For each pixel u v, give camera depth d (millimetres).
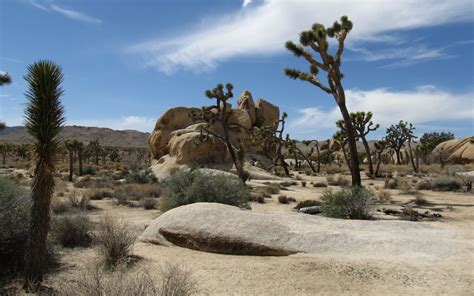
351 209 12102
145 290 3859
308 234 8148
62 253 7910
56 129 5973
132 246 8078
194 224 8602
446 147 56594
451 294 5496
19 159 74062
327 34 18469
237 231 8117
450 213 14172
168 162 36812
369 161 36000
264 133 45438
